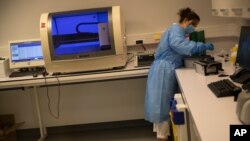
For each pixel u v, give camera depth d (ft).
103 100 12.53
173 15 11.66
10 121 12.68
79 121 12.77
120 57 10.02
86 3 11.80
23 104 12.67
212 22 11.63
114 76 10.00
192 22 9.64
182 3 11.57
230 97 5.94
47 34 9.93
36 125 12.88
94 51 10.00
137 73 10.00
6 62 11.30
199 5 11.54
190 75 8.32
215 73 8.07
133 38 11.75
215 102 5.73
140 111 12.55
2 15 12.01
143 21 11.79
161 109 9.56
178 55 9.57
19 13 11.98
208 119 4.90
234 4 7.60
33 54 11.26
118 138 11.68
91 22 10.02
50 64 10.14
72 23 10.06
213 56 10.14
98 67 10.11
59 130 12.91
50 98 12.55
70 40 10.08
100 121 12.75
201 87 6.93
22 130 12.93
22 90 12.49
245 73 7.01
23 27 12.09
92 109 12.64
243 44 7.20
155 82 9.57
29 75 10.73
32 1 11.85
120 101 12.51
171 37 9.27
